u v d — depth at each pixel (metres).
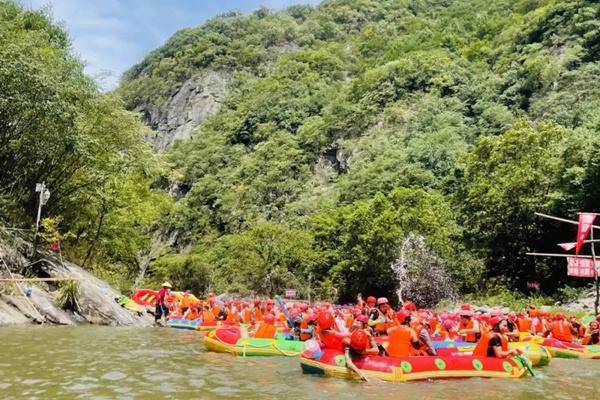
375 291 46.72
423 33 125.81
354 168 77.00
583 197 33.84
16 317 19.02
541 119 64.81
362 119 92.69
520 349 13.62
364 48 145.12
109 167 30.45
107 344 15.73
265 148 101.31
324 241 55.44
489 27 110.25
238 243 52.53
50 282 22.89
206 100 148.12
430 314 19.25
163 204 41.16
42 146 25.84
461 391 10.62
